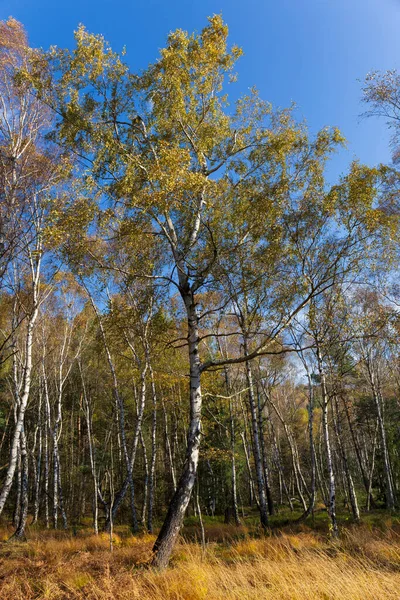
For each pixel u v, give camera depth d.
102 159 9.14
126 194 8.52
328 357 15.36
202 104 10.12
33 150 12.37
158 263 10.42
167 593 5.25
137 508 25.22
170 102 9.45
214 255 8.90
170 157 7.88
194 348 8.87
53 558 9.34
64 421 27.56
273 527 16.34
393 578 5.05
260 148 10.13
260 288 9.31
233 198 9.37
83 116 9.45
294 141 9.86
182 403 20.38
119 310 10.19
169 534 7.51
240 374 23.73
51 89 9.61
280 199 9.09
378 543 8.36
